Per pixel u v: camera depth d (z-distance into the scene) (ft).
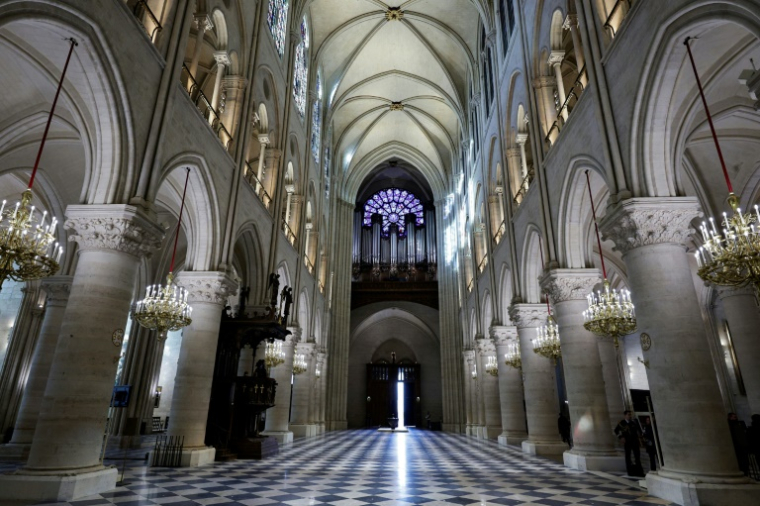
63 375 22.59
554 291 38.50
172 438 33.55
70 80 25.50
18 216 19.94
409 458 42.04
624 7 31.60
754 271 18.47
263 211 49.88
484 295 75.56
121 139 25.54
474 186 82.28
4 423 61.67
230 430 39.29
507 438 57.47
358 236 134.10
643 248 25.46
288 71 60.39
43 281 45.24
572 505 20.95
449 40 83.41
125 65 25.39
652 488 23.39
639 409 55.57
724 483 20.66
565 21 39.32
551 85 45.11
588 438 34.94
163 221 62.75
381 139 115.55
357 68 92.02
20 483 20.40
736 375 62.08
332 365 102.73
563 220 39.01
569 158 36.09
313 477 29.09
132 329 63.21
